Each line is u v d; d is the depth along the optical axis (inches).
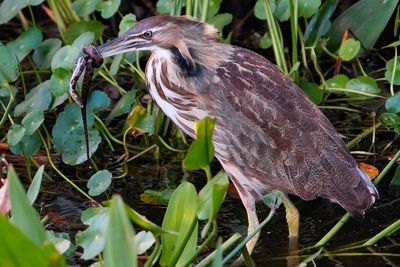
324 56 570.6
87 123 452.1
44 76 552.1
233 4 612.4
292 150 399.9
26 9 613.6
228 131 406.9
